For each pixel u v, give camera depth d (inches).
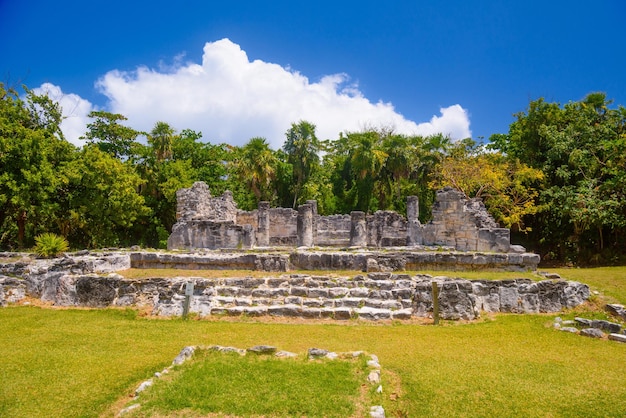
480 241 796.6
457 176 1254.9
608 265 1047.0
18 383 319.9
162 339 433.1
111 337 438.6
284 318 515.5
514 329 473.1
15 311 552.4
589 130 1115.3
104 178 1154.7
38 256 758.5
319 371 323.0
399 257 655.1
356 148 1609.3
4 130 954.7
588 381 323.6
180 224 922.7
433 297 499.5
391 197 1713.8
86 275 602.2
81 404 289.4
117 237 1401.3
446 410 277.0
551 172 1182.3
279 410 266.5
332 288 554.3
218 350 370.6
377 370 326.3
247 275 630.5
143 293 572.1
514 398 292.7
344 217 1295.5
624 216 976.3
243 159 1595.7
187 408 270.2
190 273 653.9
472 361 365.7
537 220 1258.0
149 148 1509.6
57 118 1189.7
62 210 1133.7
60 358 372.8
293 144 1691.7
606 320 502.3
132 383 320.5
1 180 918.4
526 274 633.0
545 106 1227.9
